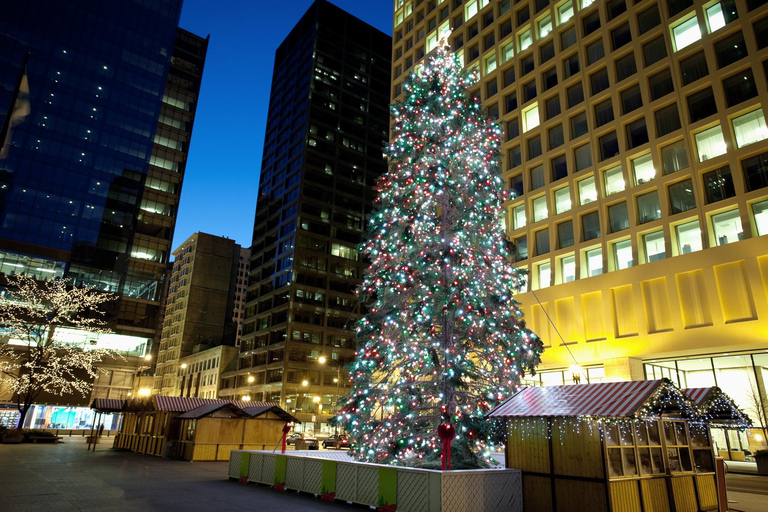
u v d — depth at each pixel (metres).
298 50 117.25
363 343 16.41
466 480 10.49
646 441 11.23
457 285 15.44
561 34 43.94
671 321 30.14
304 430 77.75
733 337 27.16
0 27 83.50
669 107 34.78
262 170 117.50
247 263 175.00
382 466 11.73
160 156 96.81
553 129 41.97
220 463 24.14
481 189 17.42
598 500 9.91
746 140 30.61
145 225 91.12
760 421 26.39
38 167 81.31
